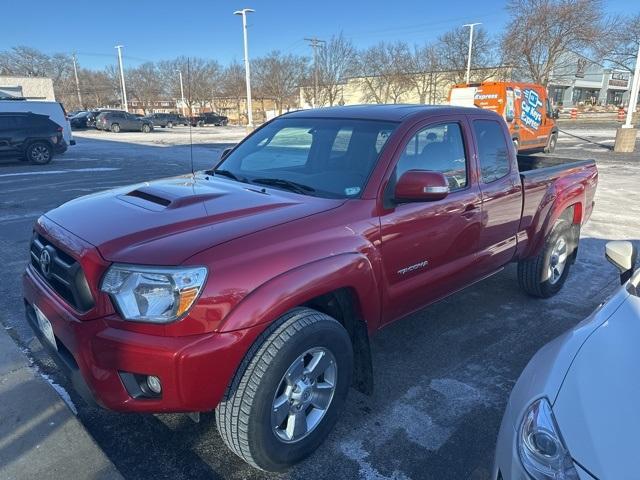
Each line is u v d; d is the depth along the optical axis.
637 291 2.53
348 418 3.10
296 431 2.55
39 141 15.80
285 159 3.63
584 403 1.86
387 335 4.20
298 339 2.39
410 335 4.21
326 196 3.03
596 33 40.28
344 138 3.41
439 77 56.62
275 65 66.81
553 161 5.82
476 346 4.04
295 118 4.01
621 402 1.82
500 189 4.00
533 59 42.34
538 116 19.20
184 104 63.41
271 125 4.13
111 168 15.02
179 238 2.35
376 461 2.73
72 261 2.45
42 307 2.59
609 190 11.59
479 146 3.88
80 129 42.78
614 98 87.88
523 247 4.49
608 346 2.13
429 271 3.44
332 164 3.31
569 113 56.94
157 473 2.60
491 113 4.12
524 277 4.88
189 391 2.18
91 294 2.30
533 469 1.77
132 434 2.89
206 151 21.77
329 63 64.06
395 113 3.53
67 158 18.14
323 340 2.55
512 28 42.06
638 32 44.28
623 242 2.96
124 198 2.98
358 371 3.04
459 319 4.54
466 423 3.06
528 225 4.48
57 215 2.87
